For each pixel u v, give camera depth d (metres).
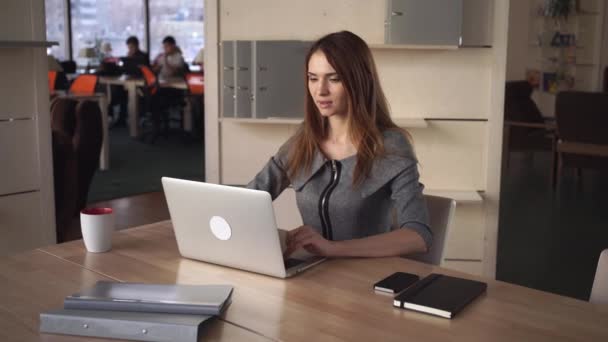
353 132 1.90
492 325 1.29
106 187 5.97
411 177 1.88
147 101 8.51
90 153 4.84
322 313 1.35
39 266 1.66
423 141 3.32
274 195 2.12
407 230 1.79
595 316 1.34
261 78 3.25
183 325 1.21
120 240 1.91
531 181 6.57
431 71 3.26
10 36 3.07
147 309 1.29
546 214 5.27
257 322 1.30
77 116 4.76
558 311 1.37
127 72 9.88
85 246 1.83
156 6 11.99
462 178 3.34
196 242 1.67
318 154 1.98
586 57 9.50
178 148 8.21
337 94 1.88
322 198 1.94
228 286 1.42
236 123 3.43
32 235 3.30
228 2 3.33
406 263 1.69
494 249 3.36
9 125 3.14
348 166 1.92
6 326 1.28
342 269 1.64
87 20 11.67
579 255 4.23
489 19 3.18
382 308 1.38
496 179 3.31
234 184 3.48
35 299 1.43
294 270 1.59
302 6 3.28
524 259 4.14
